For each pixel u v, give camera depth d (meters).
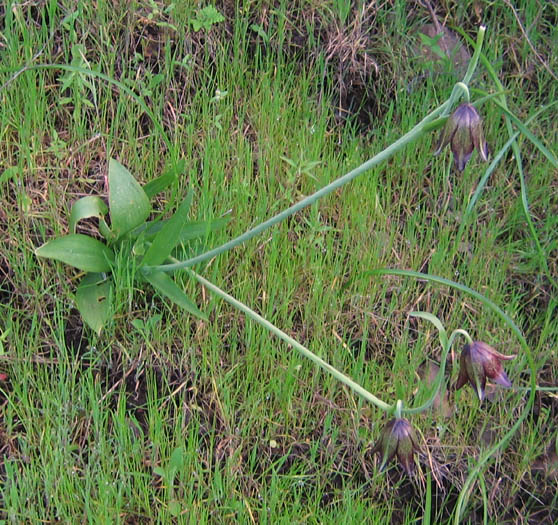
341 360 0.65
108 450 0.60
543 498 0.66
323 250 0.68
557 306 0.71
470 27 0.77
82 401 0.60
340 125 0.73
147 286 0.64
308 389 0.65
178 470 0.60
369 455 0.64
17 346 0.61
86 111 0.67
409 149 0.72
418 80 0.75
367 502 0.63
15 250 0.63
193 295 0.64
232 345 0.64
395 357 0.67
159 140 0.68
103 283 0.62
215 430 0.63
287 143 0.70
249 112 0.70
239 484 0.62
